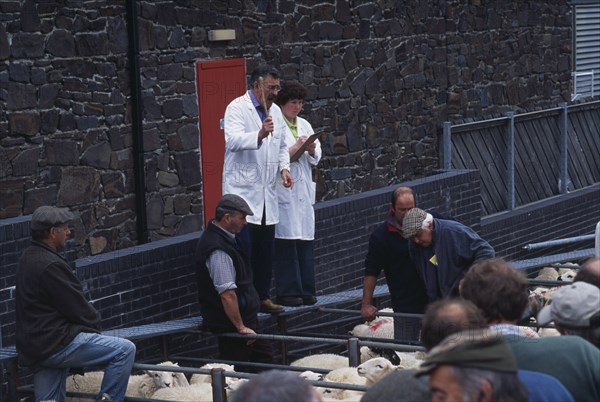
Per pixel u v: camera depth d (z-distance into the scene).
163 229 22.31
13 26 19.16
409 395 7.93
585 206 35.56
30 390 15.57
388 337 20.73
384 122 28.02
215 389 14.32
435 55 29.75
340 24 26.50
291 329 22.00
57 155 20.06
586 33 37.06
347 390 14.35
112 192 21.23
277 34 24.80
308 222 18.73
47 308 14.06
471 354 6.57
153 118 21.98
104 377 14.41
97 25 20.73
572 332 8.73
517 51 33.28
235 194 17.45
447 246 15.26
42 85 19.72
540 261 23.38
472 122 30.95
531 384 7.88
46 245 14.14
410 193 16.64
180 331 17.33
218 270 16.39
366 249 24.58
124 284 18.50
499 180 32.31
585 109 37.16
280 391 6.50
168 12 22.19
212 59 23.30
